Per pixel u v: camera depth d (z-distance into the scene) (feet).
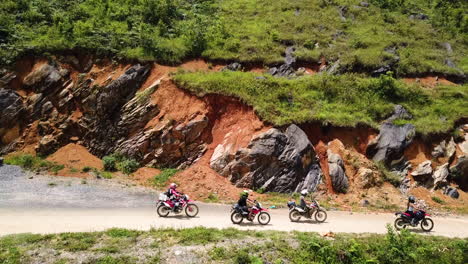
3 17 87.10
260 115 67.92
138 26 90.12
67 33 84.48
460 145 72.23
